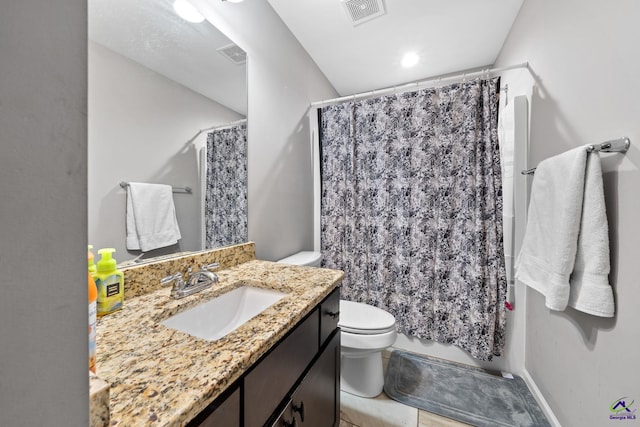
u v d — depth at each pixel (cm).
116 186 80
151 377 44
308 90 198
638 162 76
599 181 88
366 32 174
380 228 188
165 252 95
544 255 110
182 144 101
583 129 101
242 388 54
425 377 159
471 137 162
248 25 132
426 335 176
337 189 199
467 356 171
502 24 168
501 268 159
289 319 67
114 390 41
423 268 175
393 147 184
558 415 119
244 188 132
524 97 150
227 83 121
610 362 87
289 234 174
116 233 80
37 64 21
